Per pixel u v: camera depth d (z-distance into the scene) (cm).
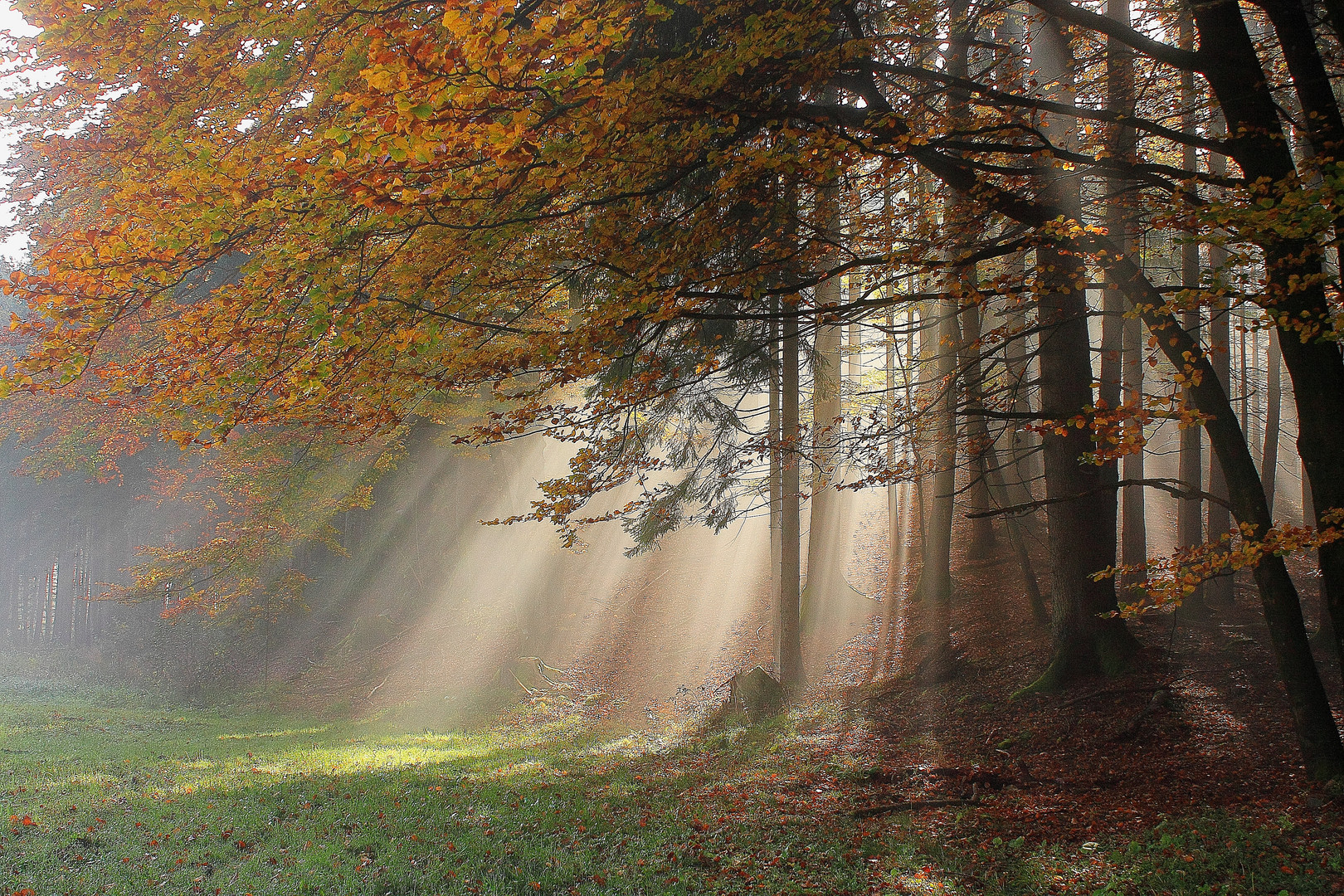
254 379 583
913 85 880
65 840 767
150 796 970
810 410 1897
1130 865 650
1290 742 871
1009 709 1184
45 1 586
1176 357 693
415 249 616
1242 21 643
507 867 705
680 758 1280
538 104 514
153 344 865
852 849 747
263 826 827
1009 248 667
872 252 834
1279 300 579
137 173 636
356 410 710
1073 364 1156
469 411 1798
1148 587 634
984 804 853
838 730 1310
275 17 567
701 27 679
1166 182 655
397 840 777
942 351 1416
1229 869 616
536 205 659
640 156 621
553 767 1284
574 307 1053
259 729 1894
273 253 553
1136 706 1054
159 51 612
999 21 931
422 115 426
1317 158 531
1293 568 1683
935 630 1531
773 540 1772
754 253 771
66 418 1694
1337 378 645
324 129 583
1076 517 1198
